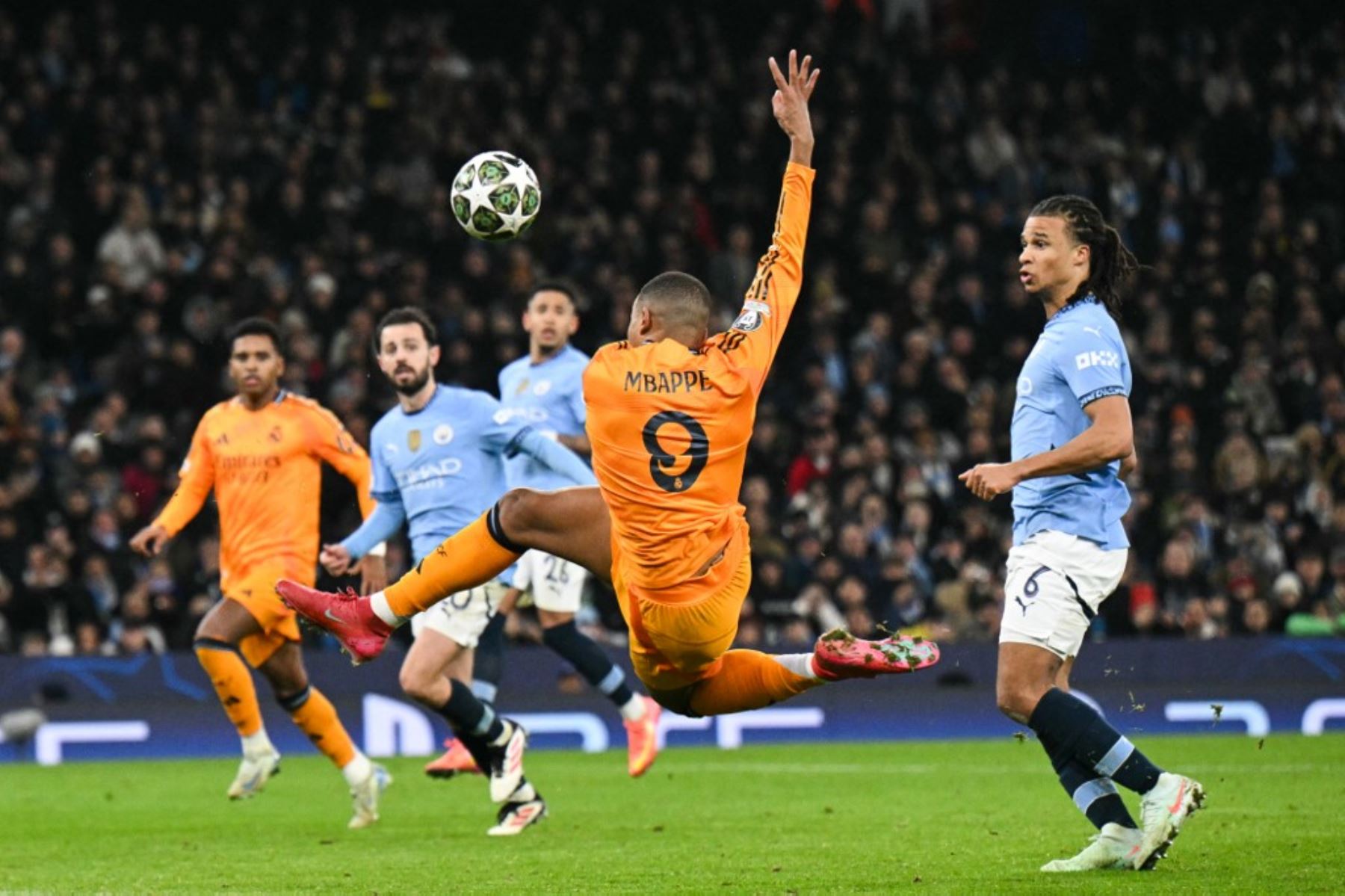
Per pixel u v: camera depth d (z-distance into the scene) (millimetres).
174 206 52812
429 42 59750
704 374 15617
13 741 36594
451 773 25234
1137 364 53938
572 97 59688
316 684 38000
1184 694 41000
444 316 50562
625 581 15898
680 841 21156
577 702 38969
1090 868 16891
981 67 65938
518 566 27219
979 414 50844
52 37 56219
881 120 61688
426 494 24156
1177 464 49125
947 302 55062
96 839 22516
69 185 53000
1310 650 41812
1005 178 61500
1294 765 31609
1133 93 65688
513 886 16938
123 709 37406
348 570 24891
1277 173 64188
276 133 56094
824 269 56719
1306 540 47188
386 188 53938
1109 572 16953
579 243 54312
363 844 21438
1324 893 15312
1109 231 17500
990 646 41750
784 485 48250
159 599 40125
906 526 45844
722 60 62469
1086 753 16656
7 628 40312
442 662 22578
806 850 19828
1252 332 56281
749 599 42875
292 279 52406
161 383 46781
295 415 25203
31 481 43562
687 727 39219
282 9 61344
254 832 23359
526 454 25453
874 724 40156
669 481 15477
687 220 56312
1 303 49938
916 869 17781
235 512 24766
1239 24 67062
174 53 60344
